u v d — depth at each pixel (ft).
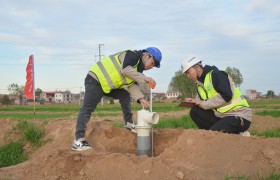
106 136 21.66
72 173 16.80
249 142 17.42
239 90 20.90
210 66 20.70
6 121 27.22
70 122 26.32
